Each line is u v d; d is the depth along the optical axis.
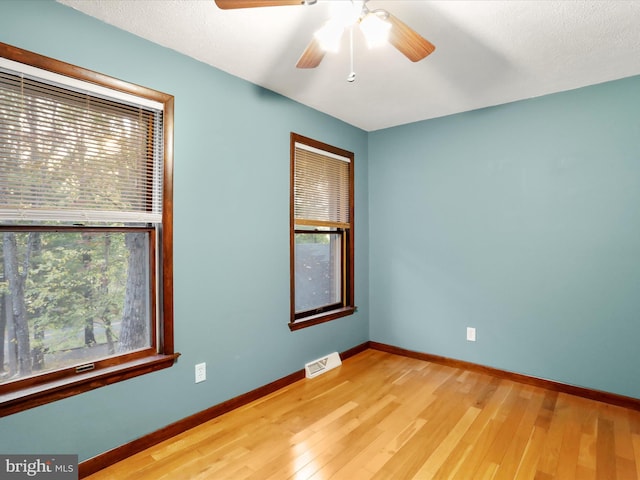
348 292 3.62
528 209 2.90
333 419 2.32
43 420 1.65
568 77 2.51
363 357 3.58
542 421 2.29
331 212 3.39
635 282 2.48
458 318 3.27
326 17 1.81
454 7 1.72
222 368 2.40
